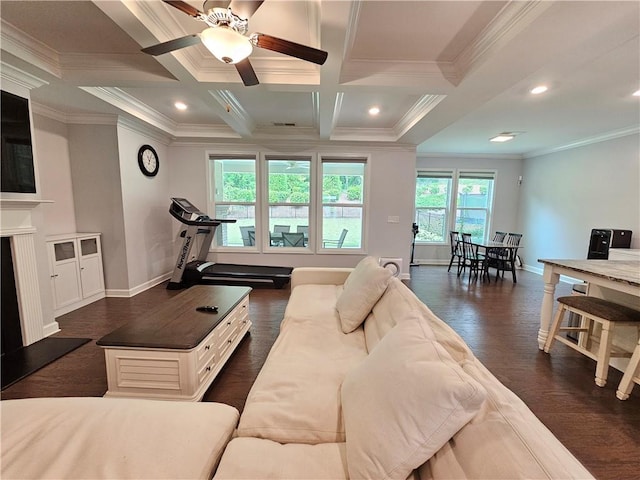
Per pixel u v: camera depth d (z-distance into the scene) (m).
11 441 0.98
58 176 3.67
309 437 1.11
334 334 1.98
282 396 1.31
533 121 4.12
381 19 1.97
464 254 5.73
